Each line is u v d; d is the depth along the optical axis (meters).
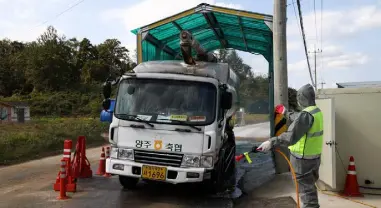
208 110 7.46
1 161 13.16
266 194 8.00
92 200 7.61
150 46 12.27
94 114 56.41
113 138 7.63
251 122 15.21
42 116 54.31
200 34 13.74
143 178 7.31
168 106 7.55
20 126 30.00
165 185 9.23
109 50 79.94
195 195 8.26
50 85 70.12
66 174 8.36
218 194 8.35
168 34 12.53
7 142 15.94
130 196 8.04
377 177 7.15
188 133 7.30
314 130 4.82
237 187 9.04
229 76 9.42
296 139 4.74
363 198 6.84
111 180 9.75
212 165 7.30
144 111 7.58
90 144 21.02
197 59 9.79
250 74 15.37
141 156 7.43
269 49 14.20
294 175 4.94
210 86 7.63
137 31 11.31
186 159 7.25
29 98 63.38
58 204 7.23
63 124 31.67
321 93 7.48
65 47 78.44
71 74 74.69
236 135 15.52
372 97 7.17
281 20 9.52
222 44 15.43
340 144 7.32
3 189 8.65
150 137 7.41
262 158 13.82
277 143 4.76
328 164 6.89
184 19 11.48
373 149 7.17
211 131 7.30
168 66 8.20
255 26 12.14
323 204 6.45
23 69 74.31
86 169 10.05
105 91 8.17
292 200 7.19
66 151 8.38
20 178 10.23
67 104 60.75
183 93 7.62
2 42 86.31
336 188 7.31
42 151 16.27
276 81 9.55
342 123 7.32
